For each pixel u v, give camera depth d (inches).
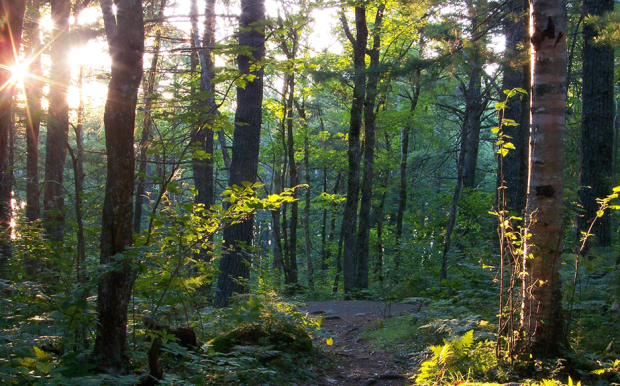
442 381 174.2
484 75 378.0
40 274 193.6
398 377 215.9
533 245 191.9
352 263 602.9
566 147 576.1
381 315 378.9
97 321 146.6
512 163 535.5
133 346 172.7
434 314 287.3
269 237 1491.1
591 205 402.3
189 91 178.5
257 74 367.2
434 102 798.5
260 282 350.0
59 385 115.3
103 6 154.9
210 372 173.3
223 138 650.8
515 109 518.0
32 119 183.9
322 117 961.5
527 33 350.6
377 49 614.9
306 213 855.7
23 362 115.6
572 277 243.9
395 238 698.2
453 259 442.6
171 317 233.0
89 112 458.9
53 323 159.2
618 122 649.6
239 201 174.2
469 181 802.8
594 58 415.5
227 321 246.4
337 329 350.9
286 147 828.6
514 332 196.5
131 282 150.9
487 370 182.4
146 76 469.1
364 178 617.9
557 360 182.5
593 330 226.1
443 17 408.2
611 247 344.8
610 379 173.6
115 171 148.1
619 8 599.5
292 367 205.0
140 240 170.2
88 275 159.5
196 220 175.9
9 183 250.4
